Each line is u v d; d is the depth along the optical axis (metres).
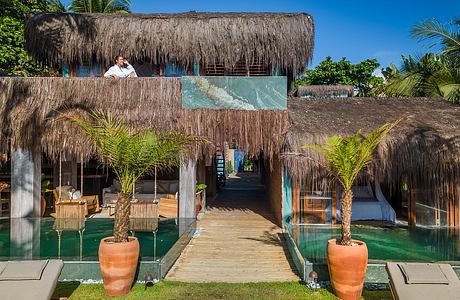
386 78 23.86
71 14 12.80
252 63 12.64
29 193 10.24
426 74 14.63
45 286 4.79
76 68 13.14
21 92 10.43
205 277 6.58
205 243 8.83
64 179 12.95
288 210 10.31
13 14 17.52
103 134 6.30
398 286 4.82
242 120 10.17
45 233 8.91
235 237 9.41
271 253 8.02
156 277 6.41
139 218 10.23
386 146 9.41
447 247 8.00
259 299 5.59
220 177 21.14
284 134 10.00
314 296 5.70
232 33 12.17
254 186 21.88
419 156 9.41
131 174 6.12
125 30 12.38
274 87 10.26
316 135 9.71
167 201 11.32
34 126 9.98
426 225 10.16
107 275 5.67
